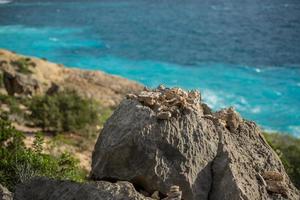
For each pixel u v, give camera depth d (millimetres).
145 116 9938
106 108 49875
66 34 113250
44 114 39750
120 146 9812
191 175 9586
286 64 89000
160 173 9562
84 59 90750
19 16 139375
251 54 96625
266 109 66062
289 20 135250
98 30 118688
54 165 18812
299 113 64750
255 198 9453
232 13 147000
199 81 77500
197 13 147000
